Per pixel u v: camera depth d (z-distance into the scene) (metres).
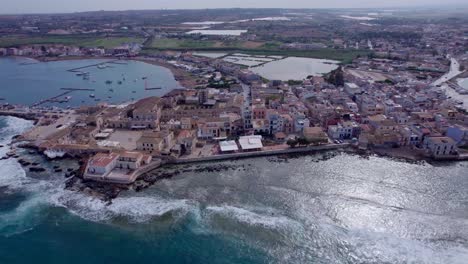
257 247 91.62
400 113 177.38
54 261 88.44
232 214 104.88
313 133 156.88
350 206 108.56
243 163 140.88
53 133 167.62
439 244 91.00
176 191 118.81
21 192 118.94
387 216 103.25
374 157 143.88
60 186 123.06
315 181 124.56
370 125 168.25
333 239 93.94
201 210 107.12
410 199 111.88
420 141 153.12
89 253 90.88
